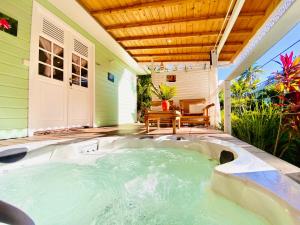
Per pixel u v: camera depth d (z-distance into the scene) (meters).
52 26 3.91
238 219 0.99
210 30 5.03
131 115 8.59
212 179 1.23
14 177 1.82
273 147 2.21
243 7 3.97
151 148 2.79
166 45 6.06
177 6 3.98
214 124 5.74
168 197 1.39
